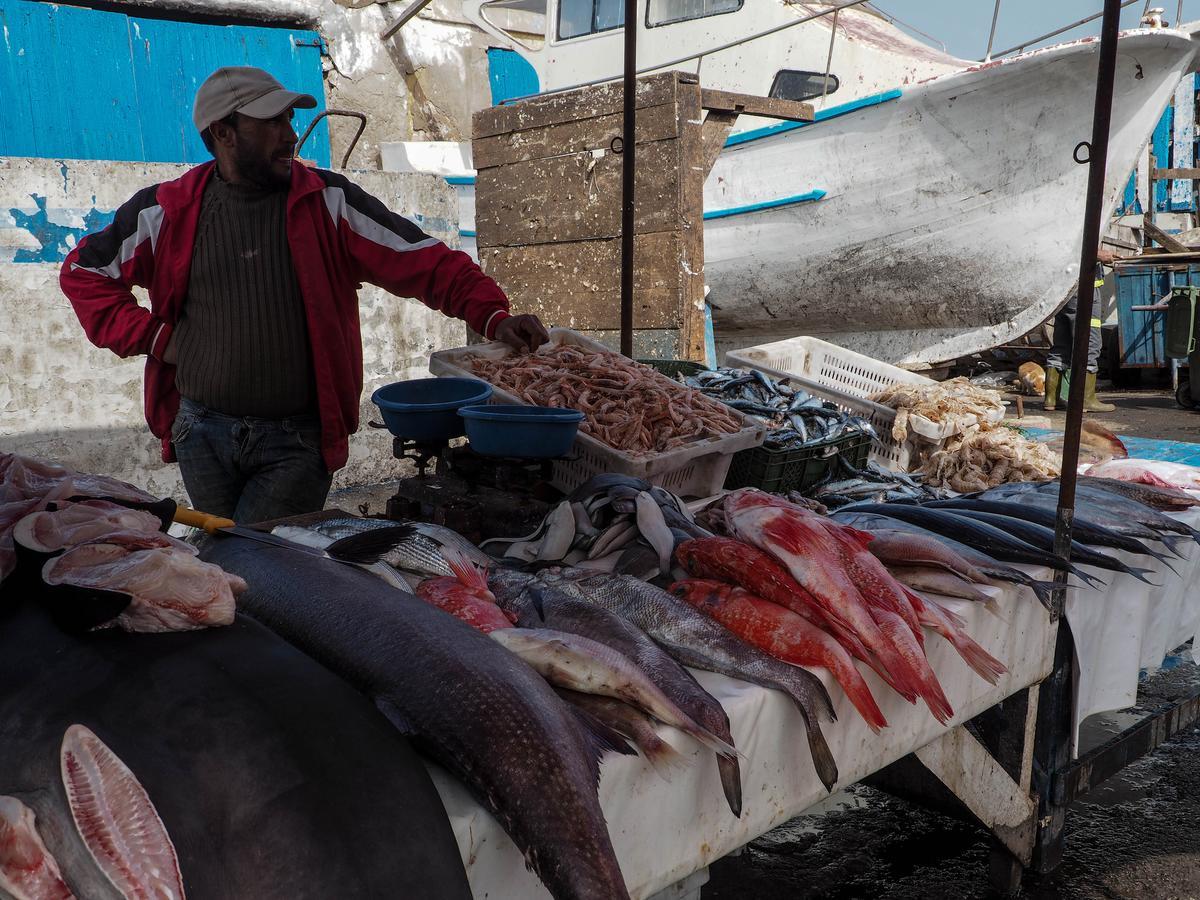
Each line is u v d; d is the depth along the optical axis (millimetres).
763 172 9906
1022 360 12789
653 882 1757
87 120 8719
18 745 1333
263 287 2967
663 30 10203
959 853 3055
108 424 5758
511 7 11227
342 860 1283
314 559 1917
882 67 9719
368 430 6797
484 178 7418
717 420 3125
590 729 1643
